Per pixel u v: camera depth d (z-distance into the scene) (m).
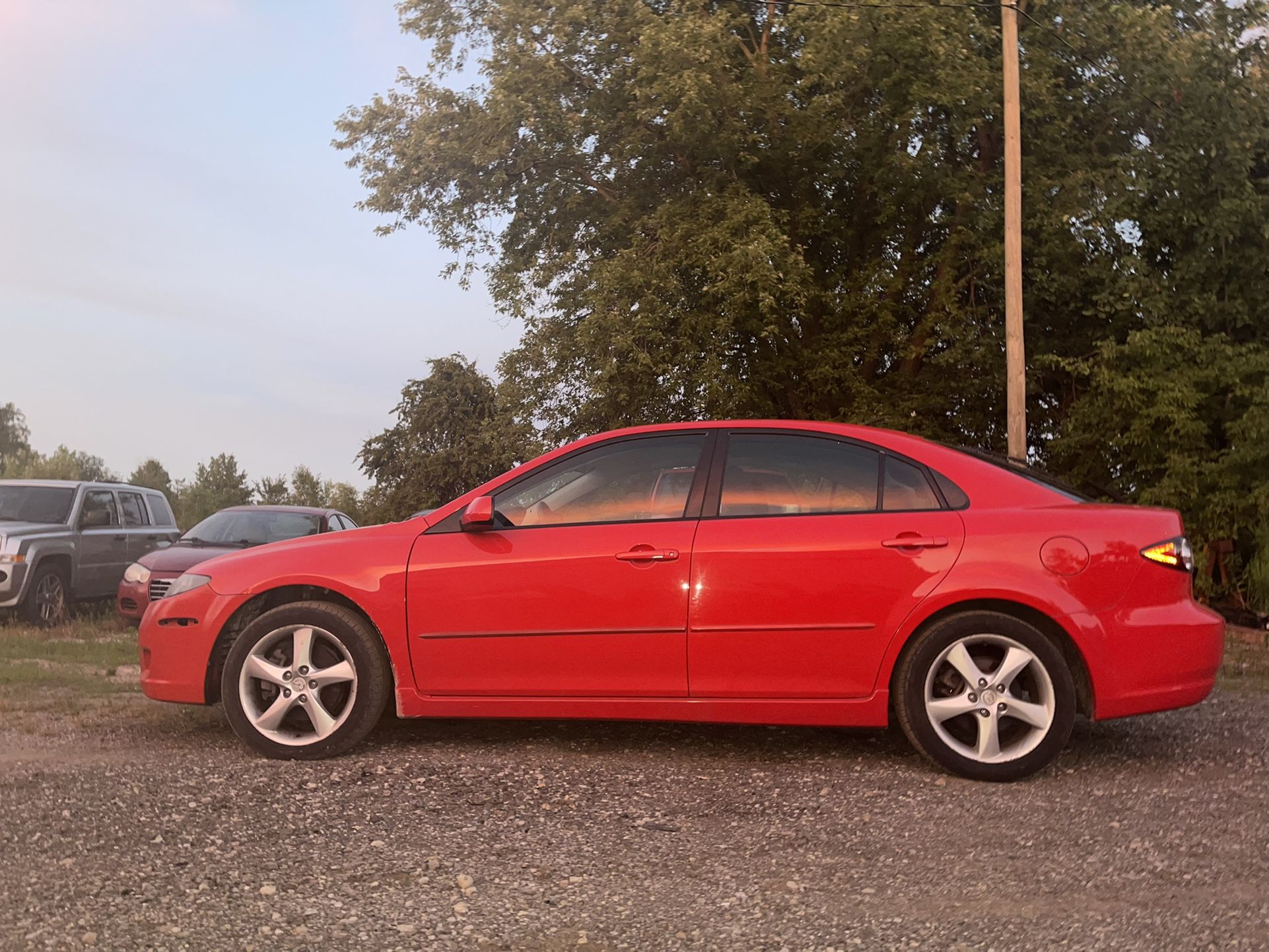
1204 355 13.83
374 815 4.26
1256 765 5.12
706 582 5.02
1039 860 3.72
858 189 18.03
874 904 3.32
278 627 5.26
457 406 45.88
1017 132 13.95
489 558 5.20
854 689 4.95
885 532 4.98
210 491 54.53
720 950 2.98
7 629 11.82
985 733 4.82
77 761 5.16
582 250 18.83
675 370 15.96
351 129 19.45
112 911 3.22
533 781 4.80
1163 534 4.95
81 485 13.58
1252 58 15.33
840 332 17.58
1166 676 4.83
